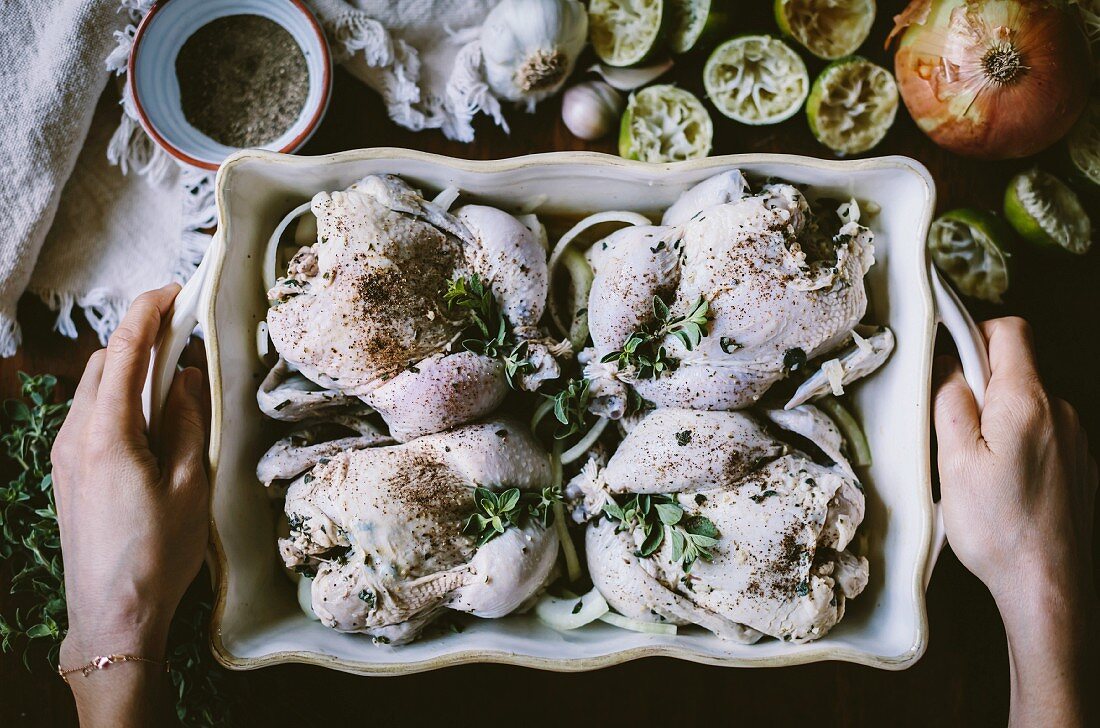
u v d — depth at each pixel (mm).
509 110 582
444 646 489
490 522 478
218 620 476
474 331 493
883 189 495
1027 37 504
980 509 493
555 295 532
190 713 542
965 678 581
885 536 510
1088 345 578
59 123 556
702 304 472
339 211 477
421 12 562
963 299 585
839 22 572
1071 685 492
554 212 528
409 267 482
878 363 503
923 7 526
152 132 543
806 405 508
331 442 501
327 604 477
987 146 540
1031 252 576
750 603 481
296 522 487
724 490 488
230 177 481
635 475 486
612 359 489
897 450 501
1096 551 578
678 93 567
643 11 559
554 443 522
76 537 493
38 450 548
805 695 584
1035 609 493
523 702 583
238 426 499
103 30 553
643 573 483
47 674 577
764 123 568
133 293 579
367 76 570
